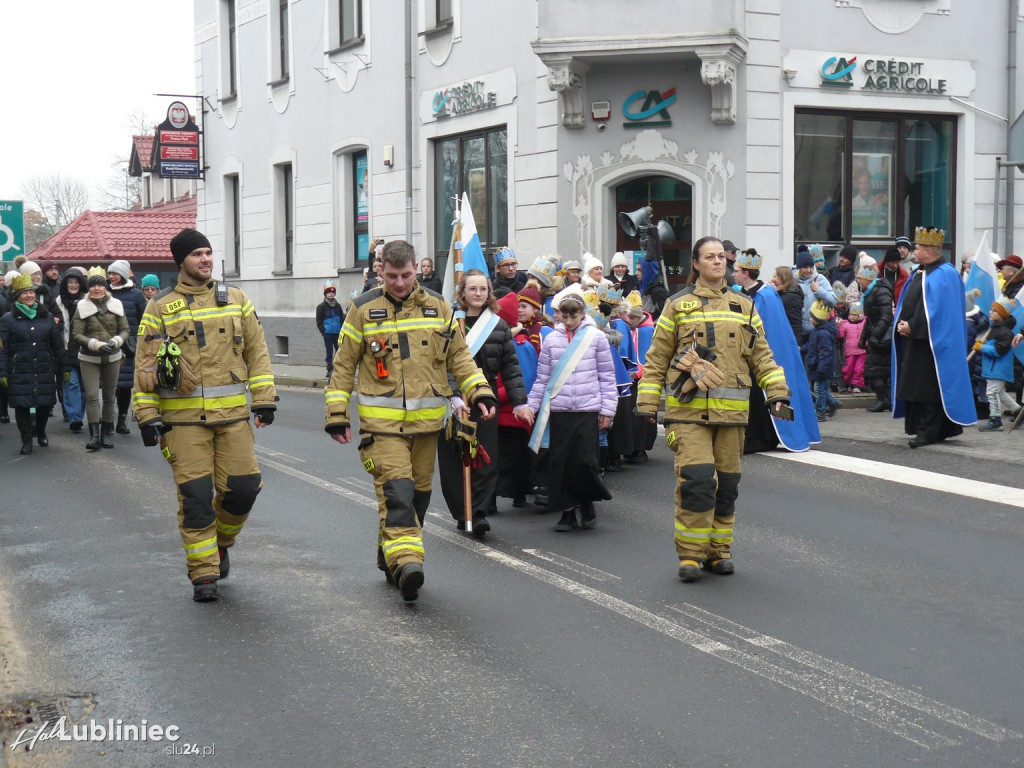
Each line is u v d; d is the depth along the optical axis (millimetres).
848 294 15758
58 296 17656
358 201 24703
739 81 17016
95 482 10578
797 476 10141
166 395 6484
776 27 17094
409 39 21453
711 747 4445
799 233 17656
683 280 17797
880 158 18062
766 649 5582
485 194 20344
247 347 6688
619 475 10422
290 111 26500
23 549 7980
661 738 4535
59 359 12953
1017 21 18375
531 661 5461
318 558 7523
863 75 17594
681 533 6867
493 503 8875
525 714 4809
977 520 8312
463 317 8289
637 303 11320
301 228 26344
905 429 11852
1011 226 18469
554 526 8430
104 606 6523
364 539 8078
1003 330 12242
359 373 6660
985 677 5172
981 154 18391
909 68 17844
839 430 12820
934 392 11289
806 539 7828
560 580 6895
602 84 17625
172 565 7445
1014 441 11727
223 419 6531
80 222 41438
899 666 5320
